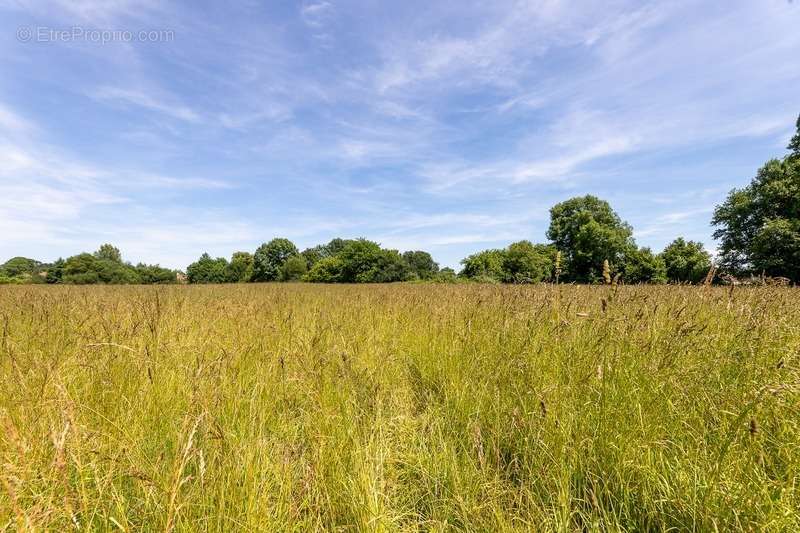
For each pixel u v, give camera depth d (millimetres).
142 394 2461
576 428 2047
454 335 4086
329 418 2420
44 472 1585
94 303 5562
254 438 2061
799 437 1715
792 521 1401
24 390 2311
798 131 26516
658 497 1773
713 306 3449
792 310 3229
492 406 2586
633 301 3549
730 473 1646
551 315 3508
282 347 3639
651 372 2271
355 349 4109
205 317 4988
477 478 1980
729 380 2330
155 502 1491
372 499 1717
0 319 4527
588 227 46531
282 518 1590
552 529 1641
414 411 3152
